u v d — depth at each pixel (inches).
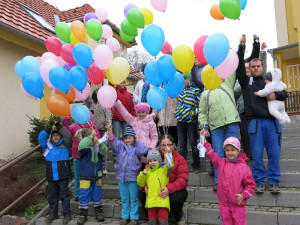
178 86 145.9
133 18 146.0
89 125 175.0
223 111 164.4
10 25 277.7
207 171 196.2
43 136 174.6
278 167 159.8
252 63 167.8
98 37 160.4
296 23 417.1
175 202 146.6
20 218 178.9
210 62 123.3
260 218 148.0
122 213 162.4
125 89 233.3
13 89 306.5
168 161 143.9
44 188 209.6
